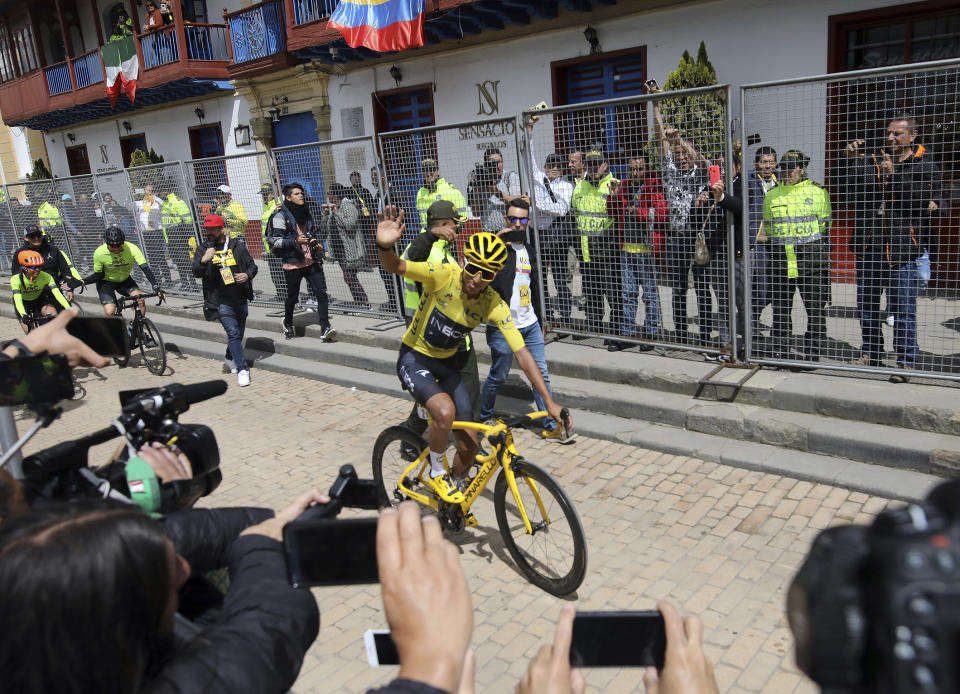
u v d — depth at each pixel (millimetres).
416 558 834
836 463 4473
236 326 7629
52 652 800
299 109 12945
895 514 473
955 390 4715
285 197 7938
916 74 4578
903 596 407
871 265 5004
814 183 5141
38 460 1371
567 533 3463
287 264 7969
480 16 9531
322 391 7254
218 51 15039
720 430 5008
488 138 6547
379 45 9906
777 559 3660
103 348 1453
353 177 7805
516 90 10156
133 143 18094
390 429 4402
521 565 3715
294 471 5363
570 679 842
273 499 4918
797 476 4438
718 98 5133
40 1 18156
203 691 865
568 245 6375
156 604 888
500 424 3652
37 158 21031
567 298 6559
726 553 3748
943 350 5191
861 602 435
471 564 3930
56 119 18938
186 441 1481
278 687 951
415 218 7336
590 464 4934
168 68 14062
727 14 8062
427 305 3939
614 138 5855
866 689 435
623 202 5895
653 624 853
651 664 858
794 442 4703
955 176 4820
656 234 5801
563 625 870
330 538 982
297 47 11508
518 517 3738
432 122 11359
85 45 18703
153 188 10570
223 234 7438
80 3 18203
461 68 10633
